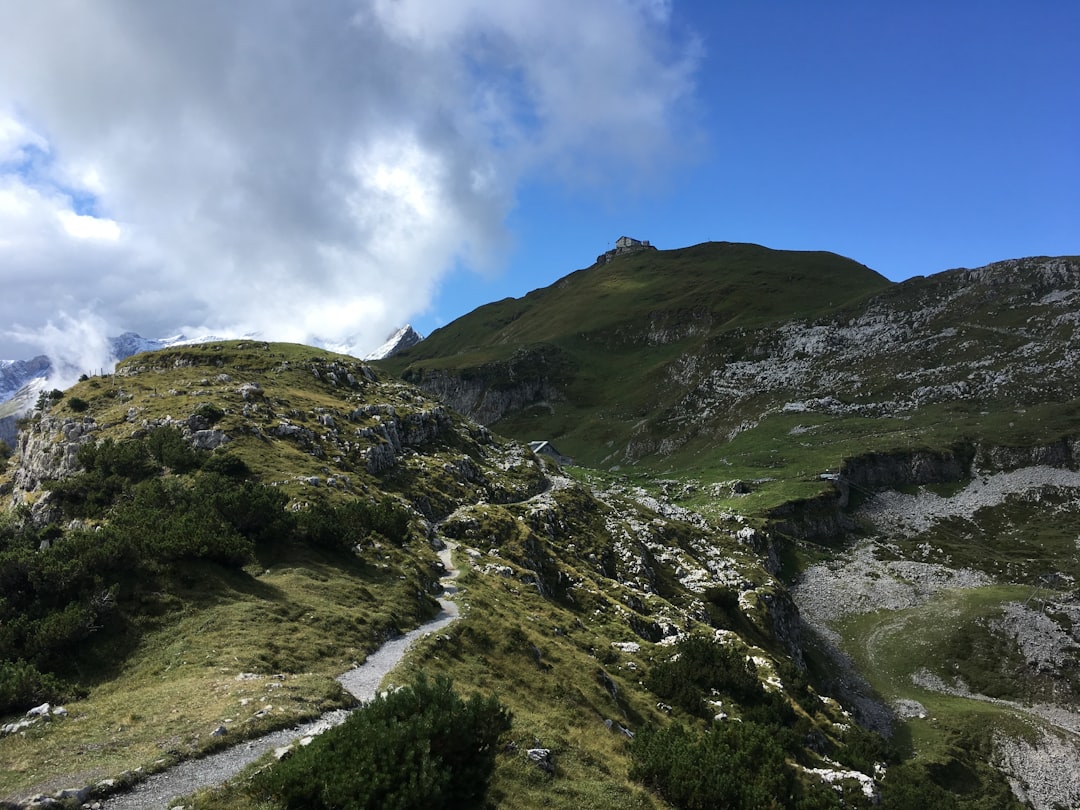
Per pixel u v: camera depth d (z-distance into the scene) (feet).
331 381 401.70
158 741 71.26
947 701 314.14
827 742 189.16
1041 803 240.32
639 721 139.85
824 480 555.69
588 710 123.03
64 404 320.91
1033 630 353.31
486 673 121.80
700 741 115.96
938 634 365.20
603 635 202.39
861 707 309.01
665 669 173.88
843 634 383.86
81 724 75.97
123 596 120.47
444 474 320.50
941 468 588.50
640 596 265.13
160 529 144.15
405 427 364.99
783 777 115.14
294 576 150.20
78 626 107.76
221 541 141.28
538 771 82.28
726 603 304.91
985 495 551.18
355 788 57.26
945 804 170.91
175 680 96.63
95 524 187.62
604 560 294.25
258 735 74.84
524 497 354.95
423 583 175.52
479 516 263.90
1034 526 500.74
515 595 195.00
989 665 337.11
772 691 195.52
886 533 519.60
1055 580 422.00
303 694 88.22
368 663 116.98
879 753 210.59
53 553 122.01
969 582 434.30
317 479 228.84
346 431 310.24
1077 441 563.07
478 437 446.19
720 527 460.14
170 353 422.41
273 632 118.21
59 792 57.62
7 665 91.97
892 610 401.29
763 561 411.95
